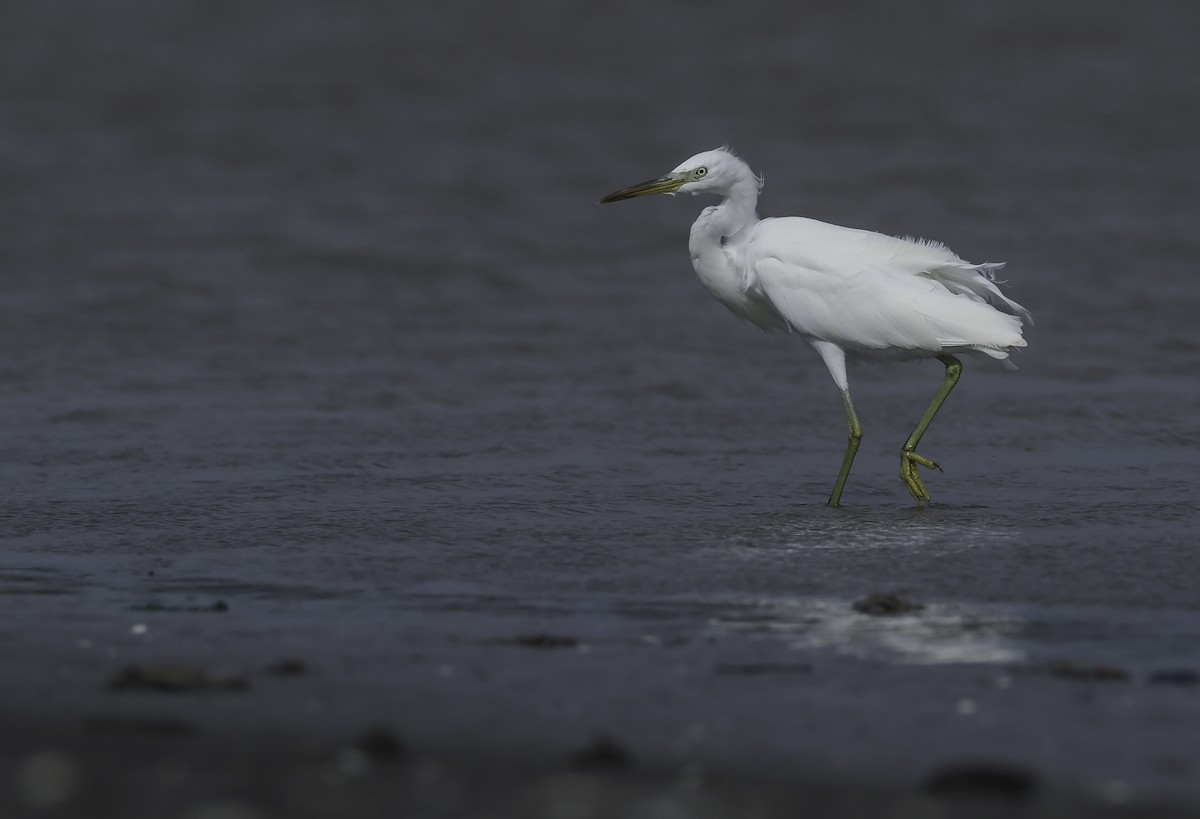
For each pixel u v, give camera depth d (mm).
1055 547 11656
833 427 16750
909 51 59250
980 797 6777
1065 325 21688
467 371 19375
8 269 25984
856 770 7129
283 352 20438
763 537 12180
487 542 12031
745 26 67312
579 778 6980
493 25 69000
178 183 35531
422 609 10180
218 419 16797
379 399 17859
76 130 43250
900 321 13773
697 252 15352
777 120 44469
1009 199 32312
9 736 7492
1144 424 16562
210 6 74125
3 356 19859
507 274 26203
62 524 12633
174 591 10664
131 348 20516
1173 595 10320
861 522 12703
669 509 13195
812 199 32656
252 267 26516
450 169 37625
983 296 14500
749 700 8156
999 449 15672
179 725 7633
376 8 74250
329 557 11594
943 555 11484
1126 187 33719
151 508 13156
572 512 13047
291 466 14781
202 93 51000
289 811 6500
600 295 24531
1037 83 50844
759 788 6875
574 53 61000
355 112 47125
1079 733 7613
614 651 9117
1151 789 6871
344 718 7855
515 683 8469
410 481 14211
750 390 18484
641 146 40688
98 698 8133
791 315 14375
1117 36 61406
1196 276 24797
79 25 68000
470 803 6629
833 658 8938
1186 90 48469
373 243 28797
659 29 67000
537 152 40062
